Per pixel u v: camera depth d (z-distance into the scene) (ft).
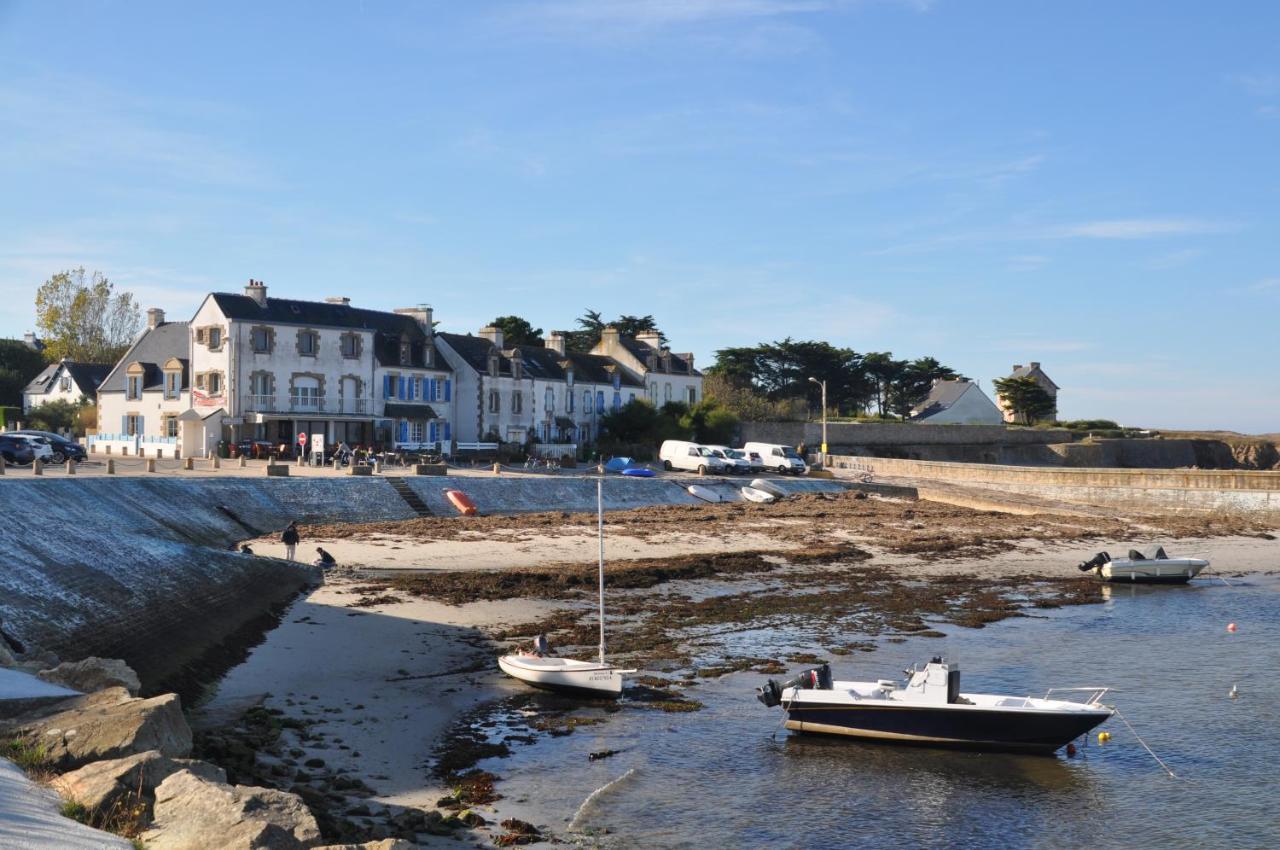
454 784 62.69
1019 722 71.97
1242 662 99.76
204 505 156.46
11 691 55.77
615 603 121.49
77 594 86.22
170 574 103.81
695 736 74.28
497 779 64.03
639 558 153.79
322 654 91.86
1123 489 255.91
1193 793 65.77
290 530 137.49
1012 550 183.01
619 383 328.70
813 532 189.37
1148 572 154.10
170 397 249.75
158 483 152.87
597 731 74.49
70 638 77.25
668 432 313.73
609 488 223.30
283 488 176.04
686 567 143.95
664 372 348.79
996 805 63.10
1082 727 71.41
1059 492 266.36
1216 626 118.83
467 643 98.68
